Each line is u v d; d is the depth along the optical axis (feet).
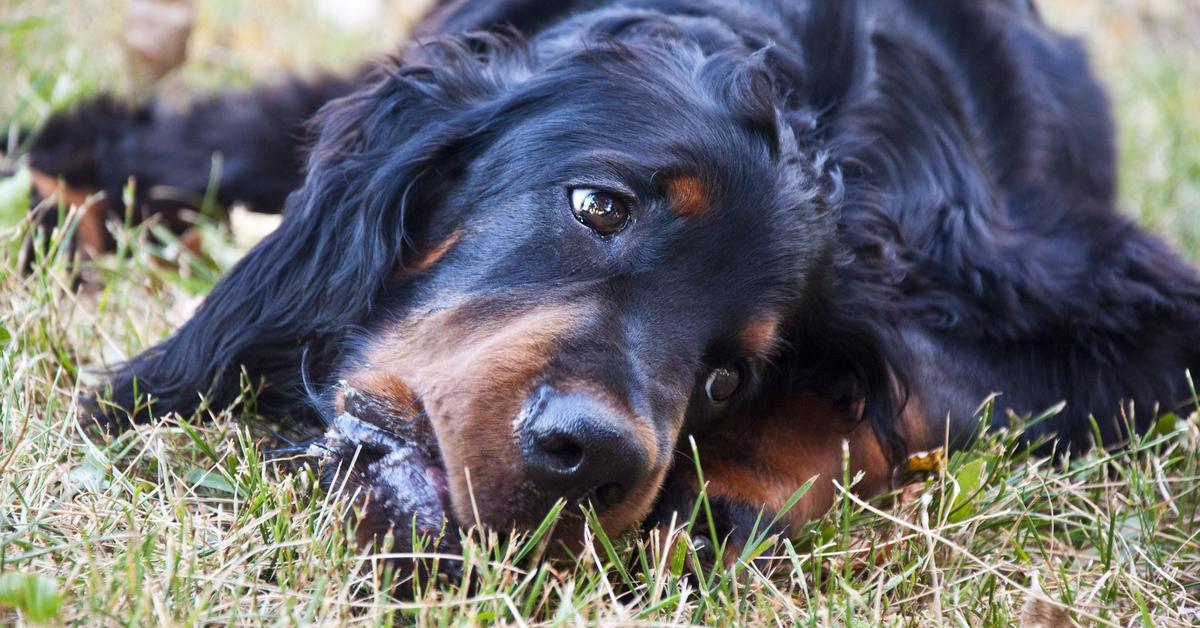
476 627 6.31
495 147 8.11
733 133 7.88
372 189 8.21
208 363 8.58
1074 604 7.39
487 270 7.60
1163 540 8.88
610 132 7.80
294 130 11.60
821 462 8.38
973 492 8.29
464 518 6.72
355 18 18.63
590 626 6.47
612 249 7.40
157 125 12.34
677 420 7.16
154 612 6.07
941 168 10.30
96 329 9.55
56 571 6.52
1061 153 12.48
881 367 8.61
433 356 7.35
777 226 7.79
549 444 6.55
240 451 8.14
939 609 7.06
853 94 10.03
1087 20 23.57
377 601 6.35
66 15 15.61
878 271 8.84
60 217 10.34
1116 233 10.43
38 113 13.33
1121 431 9.89
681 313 7.38
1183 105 19.34
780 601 7.18
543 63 9.04
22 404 8.18
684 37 9.35
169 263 11.70
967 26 11.84
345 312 8.16
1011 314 9.71
